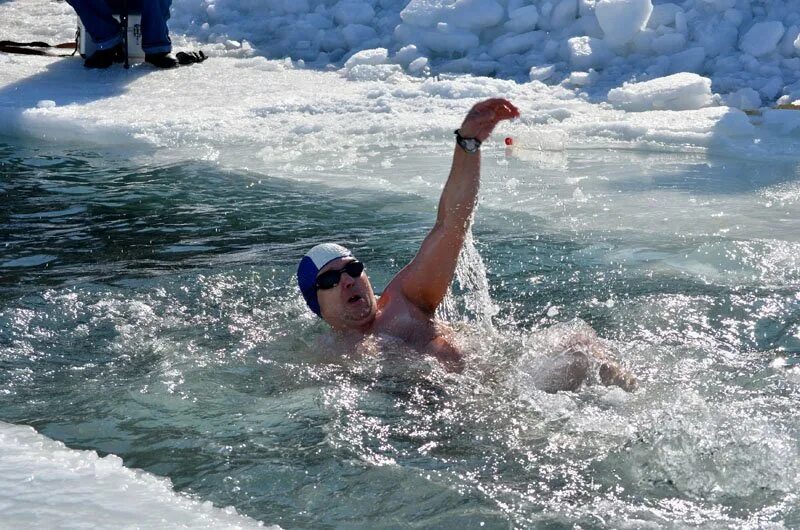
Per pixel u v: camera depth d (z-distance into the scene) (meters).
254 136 10.54
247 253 6.94
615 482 3.84
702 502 3.68
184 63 13.94
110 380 4.95
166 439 4.28
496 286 6.19
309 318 5.80
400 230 7.41
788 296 5.86
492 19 13.62
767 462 3.91
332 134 10.58
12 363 5.16
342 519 3.61
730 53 12.31
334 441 4.22
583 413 4.34
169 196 8.48
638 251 6.75
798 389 4.64
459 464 4.00
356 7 14.95
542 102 11.39
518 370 4.73
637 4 12.47
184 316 5.83
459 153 5.14
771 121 10.41
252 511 3.67
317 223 7.64
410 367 4.99
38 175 9.21
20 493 3.64
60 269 6.65
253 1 16.23
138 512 3.53
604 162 9.37
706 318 5.59
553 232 7.23
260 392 4.78
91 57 13.48
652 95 11.09
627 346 5.20
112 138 10.57
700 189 8.33
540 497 3.74
